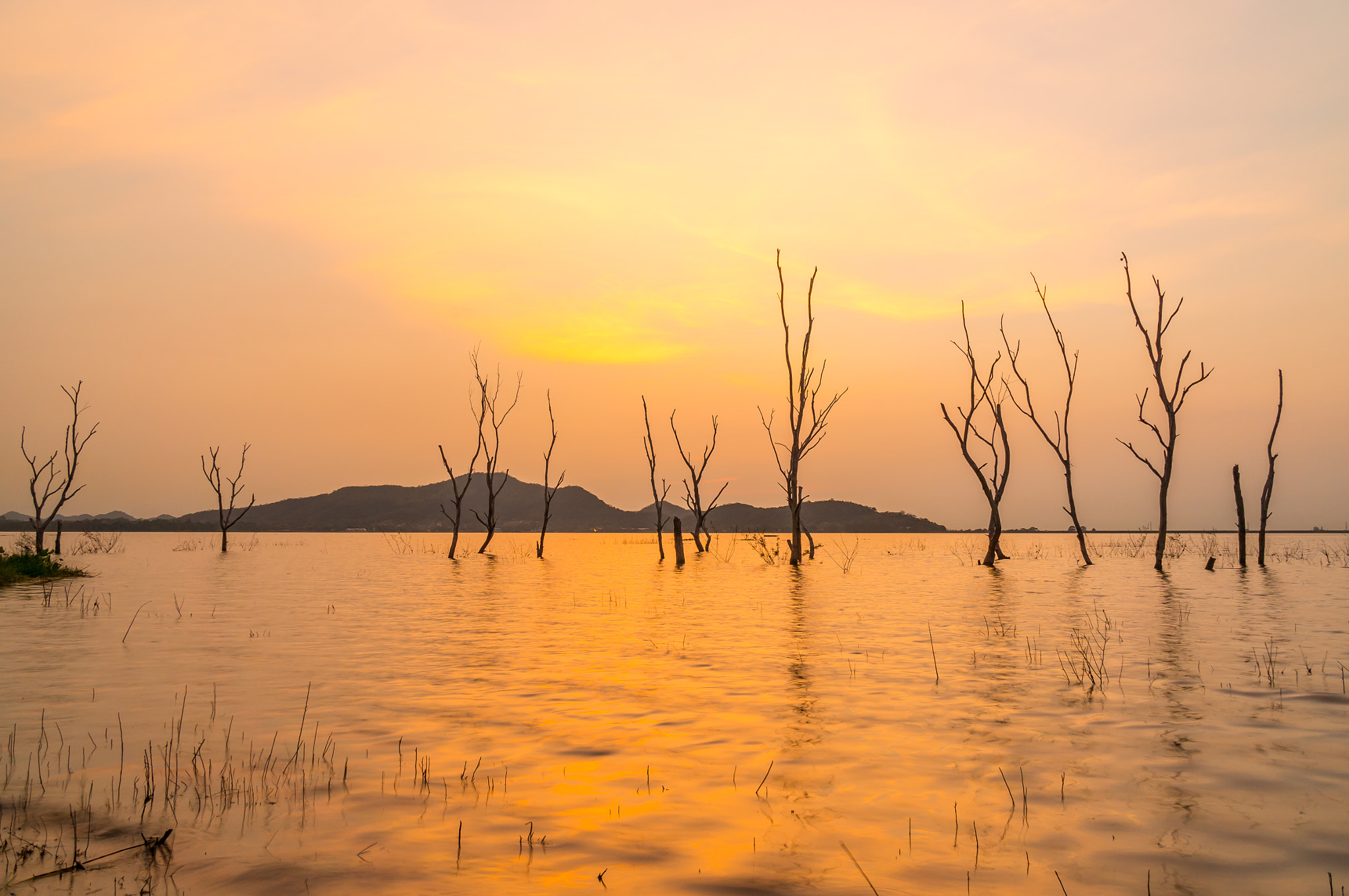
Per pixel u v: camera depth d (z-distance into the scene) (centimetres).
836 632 1576
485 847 552
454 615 1905
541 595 2458
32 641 1448
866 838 567
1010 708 930
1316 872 511
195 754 764
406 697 1001
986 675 1125
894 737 816
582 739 813
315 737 822
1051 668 1180
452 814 613
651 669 1189
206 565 4084
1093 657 1258
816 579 3103
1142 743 789
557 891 485
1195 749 771
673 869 518
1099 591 2466
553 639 1505
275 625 1700
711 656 1298
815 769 719
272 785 677
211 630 1608
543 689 1047
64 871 514
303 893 484
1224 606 1981
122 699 987
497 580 3155
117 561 4359
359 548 7038
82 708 939
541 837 569
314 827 587
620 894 482
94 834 574
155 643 1434
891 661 1245
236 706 954
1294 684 1050
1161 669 1158
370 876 507
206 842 560
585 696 1007
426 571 3788
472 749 782
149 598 2258
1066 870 515
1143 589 2525
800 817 607
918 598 2269
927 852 543
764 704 959
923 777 696
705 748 784
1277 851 543
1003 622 1705
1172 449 3369
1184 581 2842
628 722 878
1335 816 602
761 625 1688
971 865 523
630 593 2547
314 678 1121
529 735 827
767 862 528
